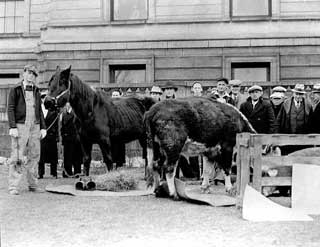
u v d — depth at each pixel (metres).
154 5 21.92
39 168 15.30
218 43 21.36
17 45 25.28
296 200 9.73
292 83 18.25
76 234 7.70
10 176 11.78
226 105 11.08
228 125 10.88
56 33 22.44
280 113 13.40
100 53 22.03
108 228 8.09
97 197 11.17
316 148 10.27
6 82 25.39
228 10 21.53
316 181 9.70
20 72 25.12
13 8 26.05
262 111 13.12
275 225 8.30
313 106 14.81
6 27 26.12
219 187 12.44
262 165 9.75
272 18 21.20
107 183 12.07
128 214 9.20
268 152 11.12
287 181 9.81
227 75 21.27
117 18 22.52
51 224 8.43
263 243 7.10
